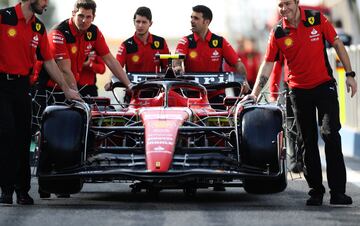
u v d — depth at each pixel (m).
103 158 25.22
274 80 32.69
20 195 25.77
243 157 25.36
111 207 24.86
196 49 35.03
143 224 21.70
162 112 26.53
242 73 35.03
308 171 25.95
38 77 32.22
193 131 25.77
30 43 25.77
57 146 25.14
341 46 25.95
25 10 25.64
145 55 35.19
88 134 25.58
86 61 33.47
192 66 35.12
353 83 25.98
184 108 27.20
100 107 29.06
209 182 26.58
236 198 27.47
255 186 25.94
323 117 25.81
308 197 27.69
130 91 29.12
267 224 21.84
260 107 25.95
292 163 34.09
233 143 26.39
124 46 35.12
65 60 30.91
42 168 25.22
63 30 31.03
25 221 22.25
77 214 23.39
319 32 25.86
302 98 26.05
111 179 24.80
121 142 27.52
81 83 33.78
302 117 26.08
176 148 25.38
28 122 25.98
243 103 26.11
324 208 24.92
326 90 25.86
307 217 23.06
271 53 26.48
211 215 23.23
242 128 25.55
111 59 31.16
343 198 25.72
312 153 26.00
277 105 26.22
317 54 25.84
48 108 25.84
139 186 25.80
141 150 25.45
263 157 25.19
